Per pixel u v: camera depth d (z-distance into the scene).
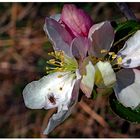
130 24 0.14
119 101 0.14
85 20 0.14
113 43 0.14
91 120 0.30
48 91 0.15
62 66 0.14
